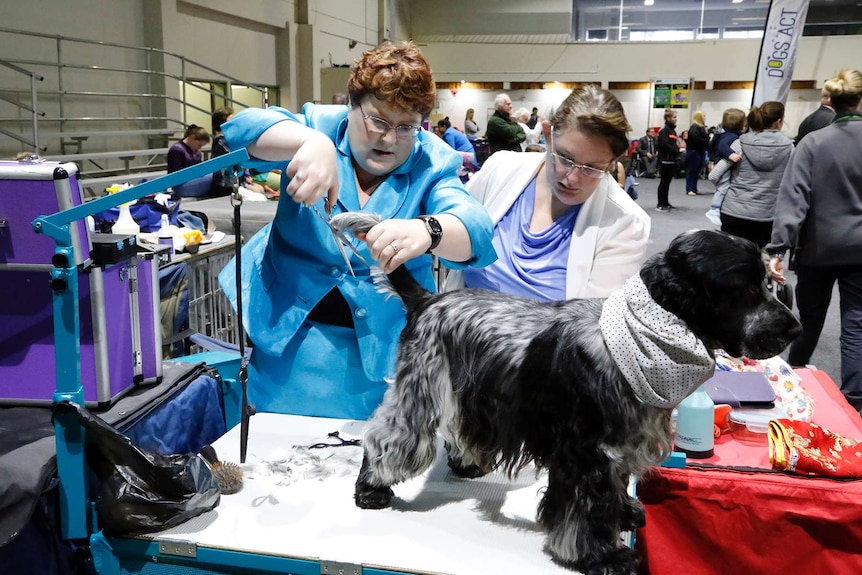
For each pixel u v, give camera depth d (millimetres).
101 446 1673
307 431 2201
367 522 1720
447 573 1510
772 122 6738
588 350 1468
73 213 1639
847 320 4484
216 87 14000
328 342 2236
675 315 1406
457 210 1921
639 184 21547
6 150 8719
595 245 2336
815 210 4430
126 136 11039
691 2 25016
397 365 1770
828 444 2531
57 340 1654
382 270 1773
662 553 2432
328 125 2107
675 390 1408
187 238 4391
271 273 2234
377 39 22344
